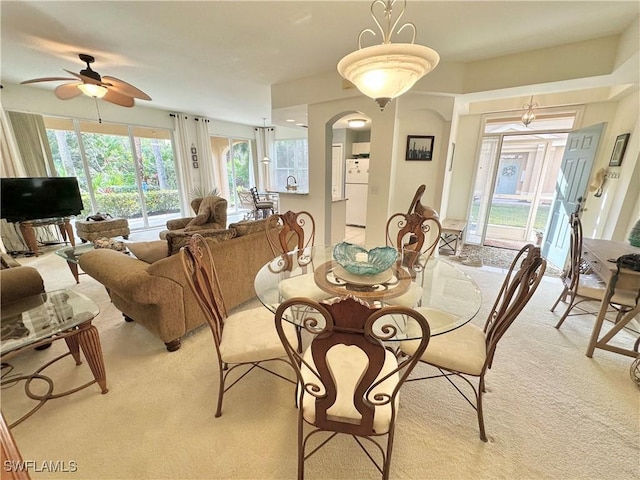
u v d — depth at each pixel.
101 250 2.09
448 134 3.50
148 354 1.99
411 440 1.37
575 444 1.35
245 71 3.47
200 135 6.68
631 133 2.95
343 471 1.23
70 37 2.55
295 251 2.36
